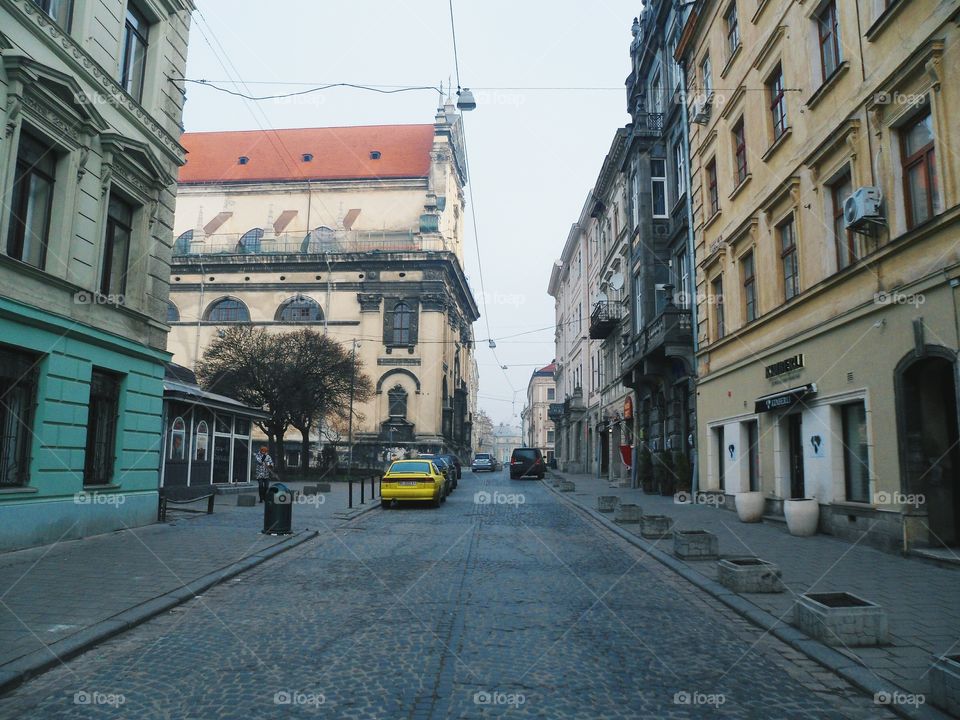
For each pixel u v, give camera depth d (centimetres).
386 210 6078
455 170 6675
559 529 1502
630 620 705
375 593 827
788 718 457
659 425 2605
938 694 460
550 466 6206
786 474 1473
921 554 973
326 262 5791
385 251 5762
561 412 5681
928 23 963
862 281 1138
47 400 1123
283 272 5850
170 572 917
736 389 1741
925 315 971
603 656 583
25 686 509
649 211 2566
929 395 1024
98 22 1262
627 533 1373
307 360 3797
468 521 1661
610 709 468
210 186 6194
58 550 1077
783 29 1450
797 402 1355
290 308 5869
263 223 6144
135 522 1398
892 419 1048
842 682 523
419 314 5722
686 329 2120
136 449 1411
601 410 4059
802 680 529
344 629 663
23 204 1112
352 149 6438
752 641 631
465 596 811
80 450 1208
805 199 1362
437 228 5906
